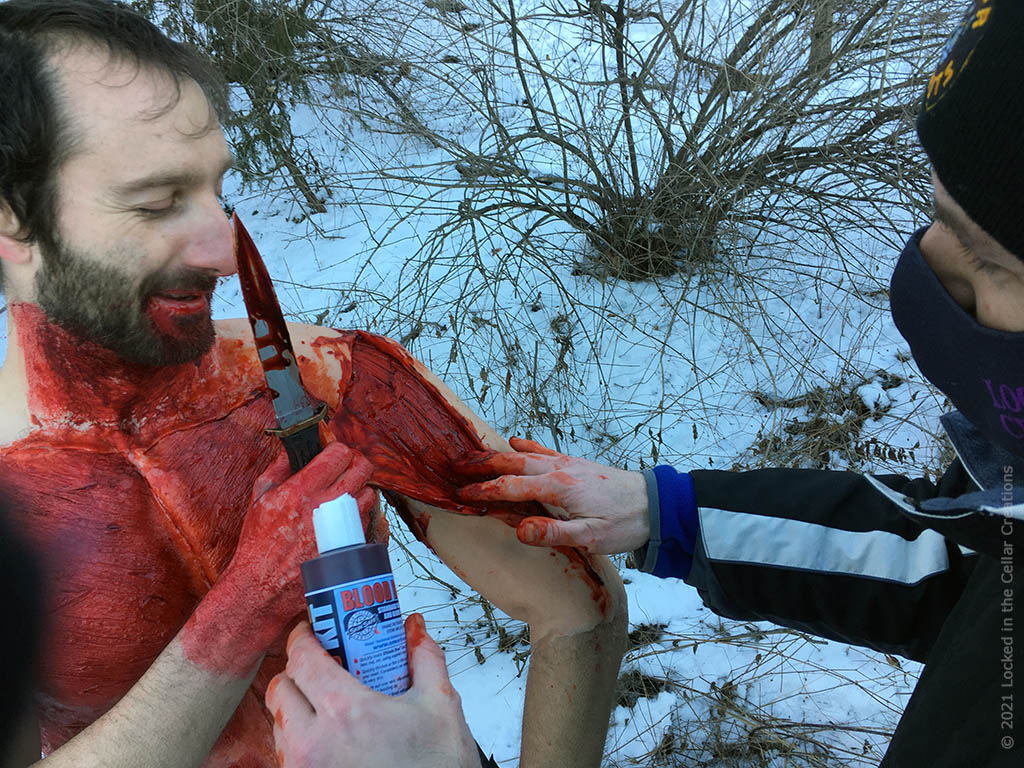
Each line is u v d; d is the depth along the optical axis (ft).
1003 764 2.52
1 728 2.88
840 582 3.69
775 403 9.13
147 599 3.23
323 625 2.51
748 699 6.77
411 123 10.75
